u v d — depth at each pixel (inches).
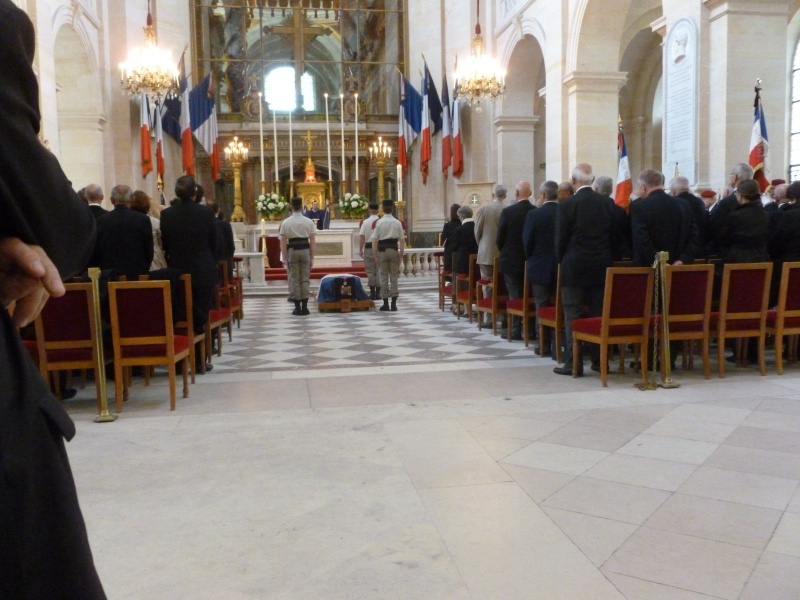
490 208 363.6
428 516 125.1
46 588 41.5
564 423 182.2
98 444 174.4
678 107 417.7
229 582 103.0
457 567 106.0
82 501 135.5
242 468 153.3
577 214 245.3
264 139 907.4
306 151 915.4
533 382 240.2
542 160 985.5
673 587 98.8
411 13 906.7
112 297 203.3
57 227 43.5
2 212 41.1
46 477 42.3
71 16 577.6
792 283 241.3
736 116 381.7
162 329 209.5
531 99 770.8
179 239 257.4
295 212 464.1
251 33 930.1
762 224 259.3
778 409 192.7
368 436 175.0
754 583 99.5
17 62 41.6
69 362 206.7
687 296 230.8
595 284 245.1
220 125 907.4
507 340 340.5
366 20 930.7
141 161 726.5
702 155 398.6
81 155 656.4
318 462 156.0
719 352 237.9
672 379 238.2
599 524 120.3
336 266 684.7
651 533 116.3
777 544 111.4
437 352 311.0
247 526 122.6
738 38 379.9
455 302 443.8
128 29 727.7
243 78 917.8
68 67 642.2
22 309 46.6
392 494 135.8
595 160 576.4
